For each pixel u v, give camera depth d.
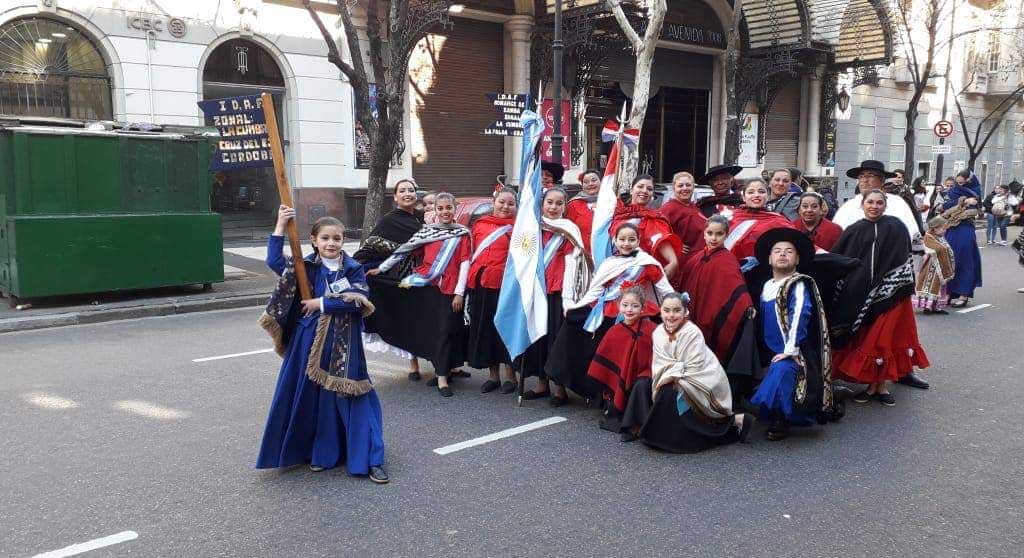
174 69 14.88
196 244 10.83
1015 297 11.67
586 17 18.88
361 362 4.73
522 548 3.87
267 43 16.08
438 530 4.06
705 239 5.86
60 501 4.38
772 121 27.23
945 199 12.60
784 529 4.09
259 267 13.38
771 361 5.69
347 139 17.30
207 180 10.93
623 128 6.18
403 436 5.55
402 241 6.87
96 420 5.79
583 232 6.50
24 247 9.49
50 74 13.78
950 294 10.93
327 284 4.62
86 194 9.99
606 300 5.71
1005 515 4.27
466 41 19.28
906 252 6.25
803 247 5.53
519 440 5.48
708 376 5.20
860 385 6.96
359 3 16.94
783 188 8.30
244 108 7.75
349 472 4.73
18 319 9.09
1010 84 33.91
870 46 25.45
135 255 10.30
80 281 9.91
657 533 4.04
